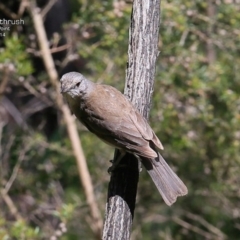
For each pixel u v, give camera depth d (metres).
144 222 15.67
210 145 14.16
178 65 13.21
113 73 13.88
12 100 16.12
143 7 8.94
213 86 13.17
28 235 11.83
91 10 13.46
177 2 13.11
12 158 14.13
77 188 15.45
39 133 14.31
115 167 8.59
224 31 13.39
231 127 13.56
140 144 8.57
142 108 8.95
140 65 8.93
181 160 14.48
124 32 13.01
